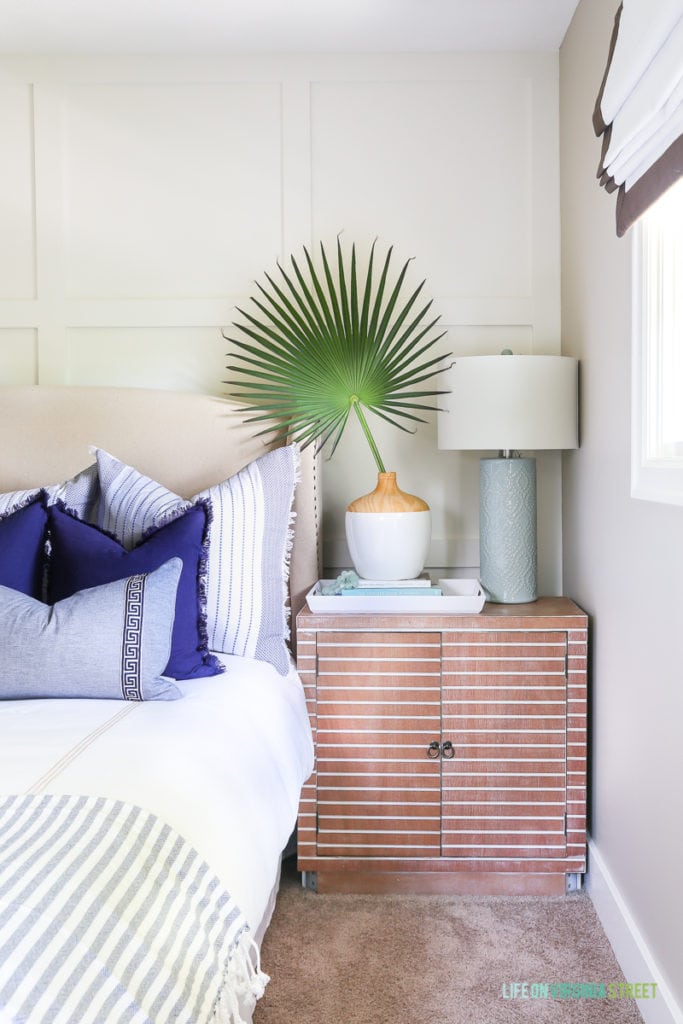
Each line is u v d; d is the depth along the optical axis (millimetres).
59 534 2191
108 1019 939
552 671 2445
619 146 1836
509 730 2453
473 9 2641
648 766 1920
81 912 1043
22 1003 897
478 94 2928
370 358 2625
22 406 2803
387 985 2023
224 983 1178
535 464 2689
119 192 2973
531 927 2291
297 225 2951
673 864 1743
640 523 1972
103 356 2992
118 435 2754
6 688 1903
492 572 2664
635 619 2020
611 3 2213
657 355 1887
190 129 2959
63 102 2961
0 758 1496
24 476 2729
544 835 2457
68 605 1946
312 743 2379
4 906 1012
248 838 1506
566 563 2883
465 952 2166
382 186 2947
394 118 2938
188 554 2148
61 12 2656
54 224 2971
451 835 2473
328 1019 1896
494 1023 1879
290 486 2447
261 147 2949
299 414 2719
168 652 1945
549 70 2906
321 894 2498
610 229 2229
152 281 2977
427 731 2467
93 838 1203
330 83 2939
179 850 1272
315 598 2508
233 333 2965
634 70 1690
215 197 2961
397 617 2459
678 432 1896
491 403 2521
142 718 1753
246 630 2320
